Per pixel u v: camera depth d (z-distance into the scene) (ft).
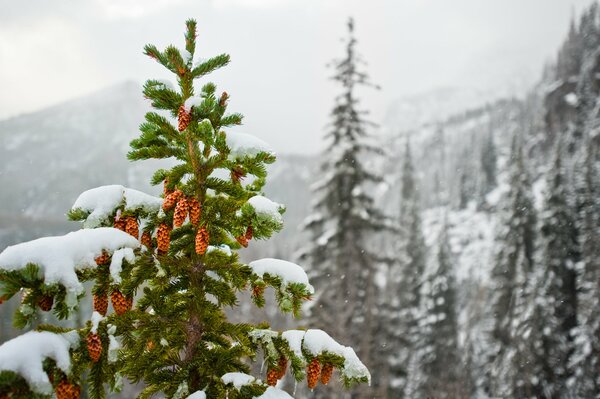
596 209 101.50
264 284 11.39
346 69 59.82
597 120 197.06
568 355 91.30
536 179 230.89
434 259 107.76
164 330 11.04
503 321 102.22
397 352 80.33
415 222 127.75
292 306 11.12
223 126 11.52
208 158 11.51
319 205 61.16
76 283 8.25
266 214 10.22
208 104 10.60
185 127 10.71
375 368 68.23
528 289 95.45
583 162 126.21
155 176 12.05
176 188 11.60
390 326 79.15
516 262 107.34
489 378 99.40
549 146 263.70
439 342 98.99
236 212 11.00
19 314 8.22
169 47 10.96
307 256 62.90
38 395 7.25
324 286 58.90
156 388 11.04
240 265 11.46
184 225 11.98
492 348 101.14
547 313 88.74
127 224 10.53
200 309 11.46
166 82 11.53
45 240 8.55
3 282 7.89
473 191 294.46
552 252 99.91
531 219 113.50
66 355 7.88
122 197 10.75
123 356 10.74
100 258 9.12
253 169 11.02
